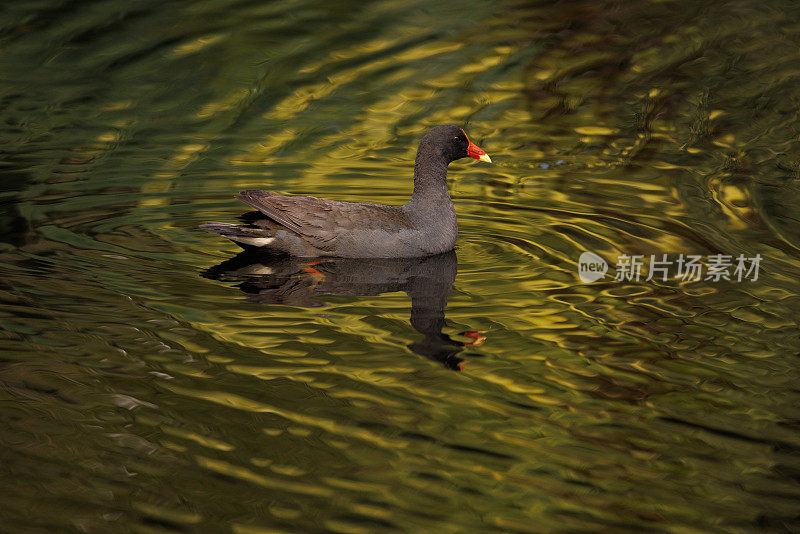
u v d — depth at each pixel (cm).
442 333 855
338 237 1077
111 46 1822
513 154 1455
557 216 1210
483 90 1686
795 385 764
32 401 704
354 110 1611
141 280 967
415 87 1692
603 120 1577
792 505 611
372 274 1023
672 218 1198
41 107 1595
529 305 927
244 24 1927
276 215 1077
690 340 847
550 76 1734
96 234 1108
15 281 944
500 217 1211
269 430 677
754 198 1266
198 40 1855
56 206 1203
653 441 680
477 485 620
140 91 1666
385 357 802
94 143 1466
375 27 1925
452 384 755
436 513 591
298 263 1056
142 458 639
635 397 741
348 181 1340
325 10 2000
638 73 1741
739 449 673
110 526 570
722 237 1132
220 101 1636
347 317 891
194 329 847
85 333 824
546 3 2028
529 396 740
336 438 670
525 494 613
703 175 1358
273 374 762
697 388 759
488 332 860
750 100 1623
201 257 1052
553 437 682
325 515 586
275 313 895
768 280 995
